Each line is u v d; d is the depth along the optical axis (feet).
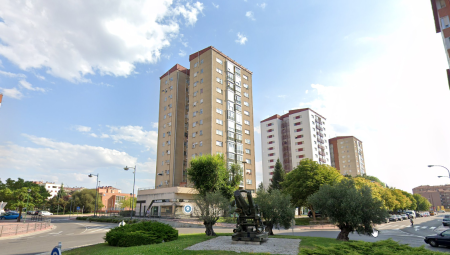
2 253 50.21
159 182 208.33
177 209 157.38
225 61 208.74
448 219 135.54
